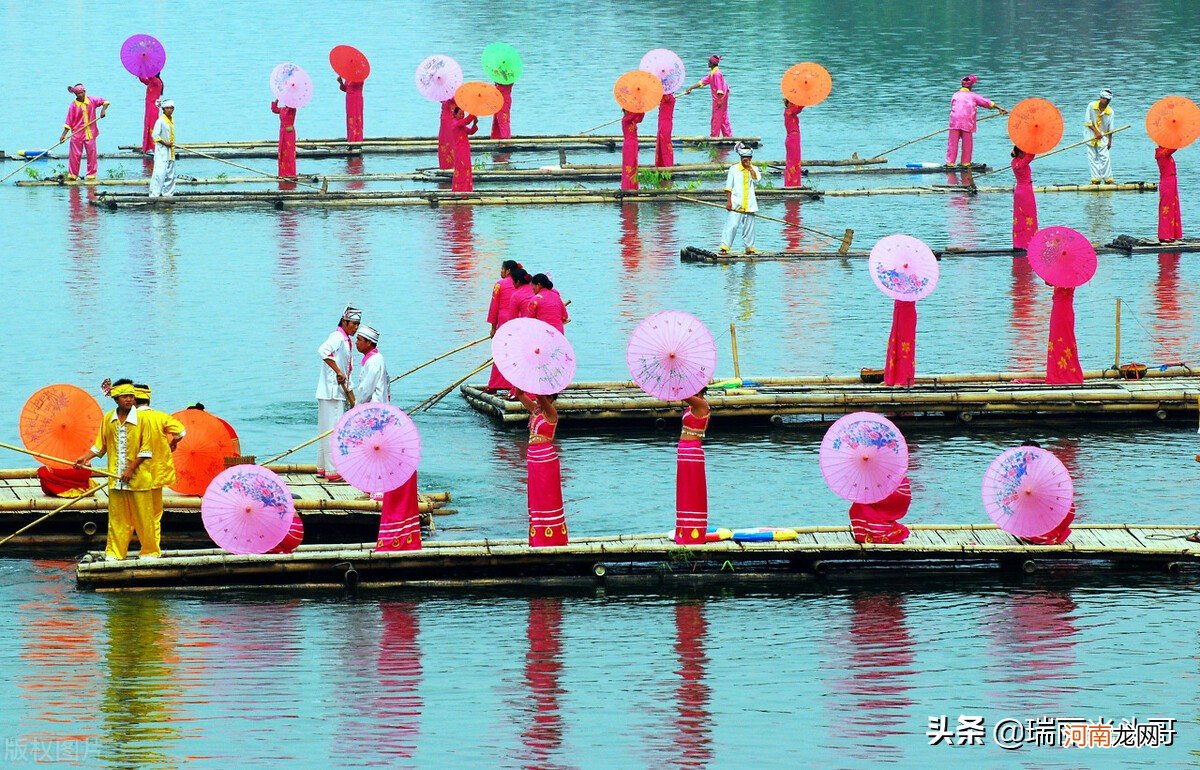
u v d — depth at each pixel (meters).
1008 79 110.88
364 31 136.12
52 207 75.50
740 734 27.20
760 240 68.75
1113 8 150.25
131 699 28.36
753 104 105.69
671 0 157.88
